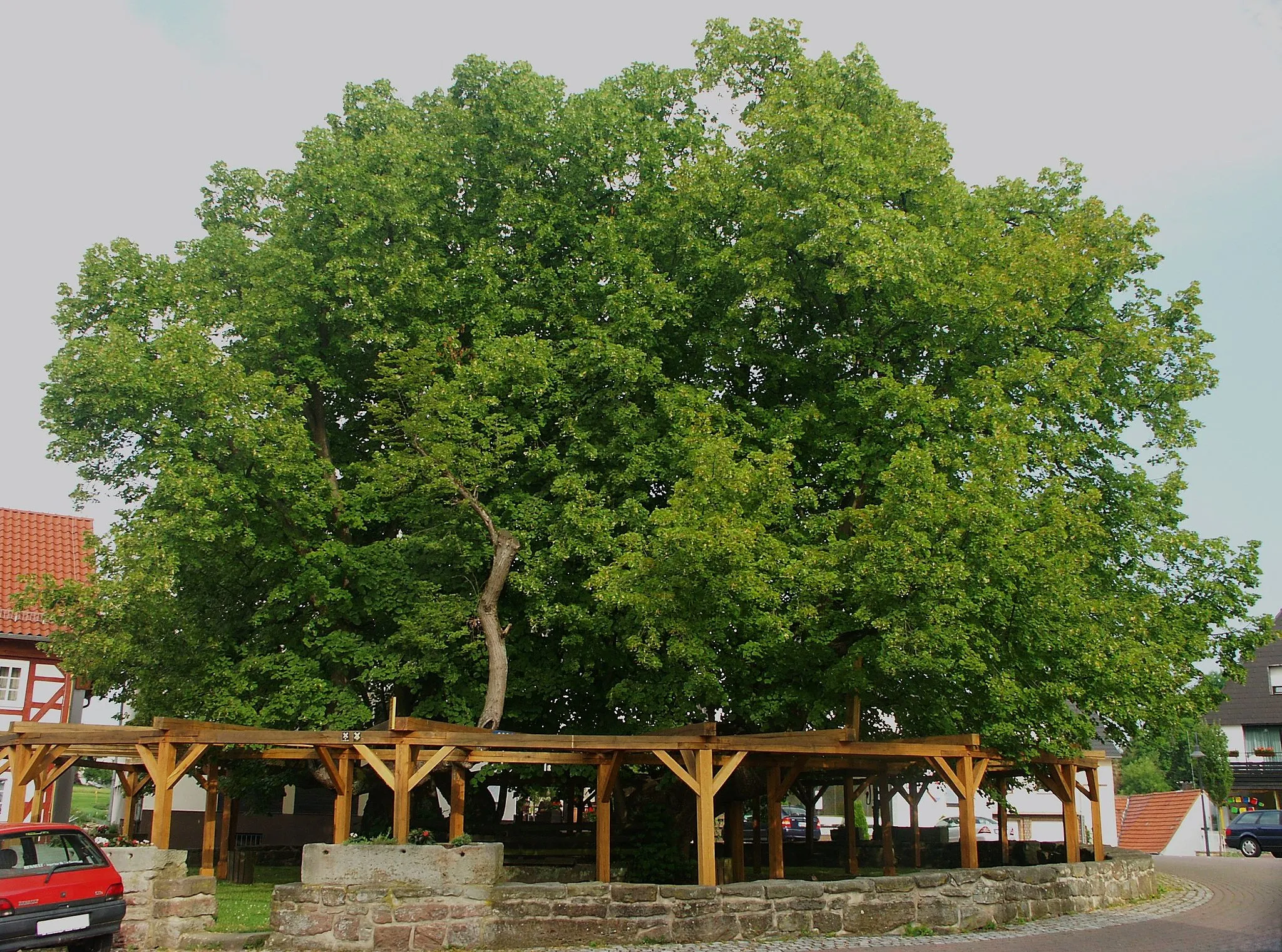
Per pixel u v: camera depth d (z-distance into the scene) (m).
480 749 15.88
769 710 18.59
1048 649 16.98
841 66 22.28
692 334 22.42
